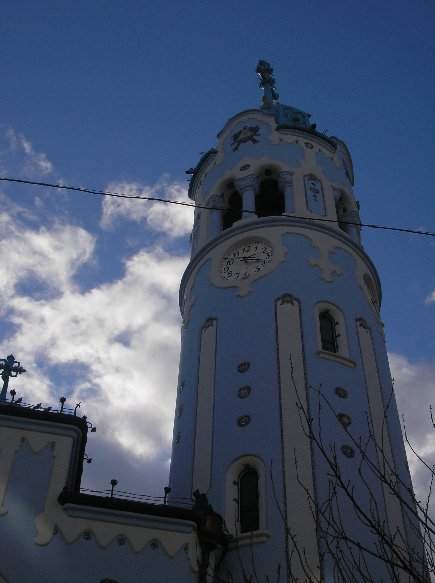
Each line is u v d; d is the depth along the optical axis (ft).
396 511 80.64
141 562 64.59
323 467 80.43
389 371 100.07
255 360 92.94
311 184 121.70
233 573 73.15
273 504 77.51
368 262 115.03
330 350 95.91
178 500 84.99
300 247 106.93
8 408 69.21
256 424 85.92
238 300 101.86
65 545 63.05
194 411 93.61
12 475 65.62
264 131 130.72
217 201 123.95
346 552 73.77
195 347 102.01
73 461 68.85
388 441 88.74
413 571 45.93
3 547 61.36
